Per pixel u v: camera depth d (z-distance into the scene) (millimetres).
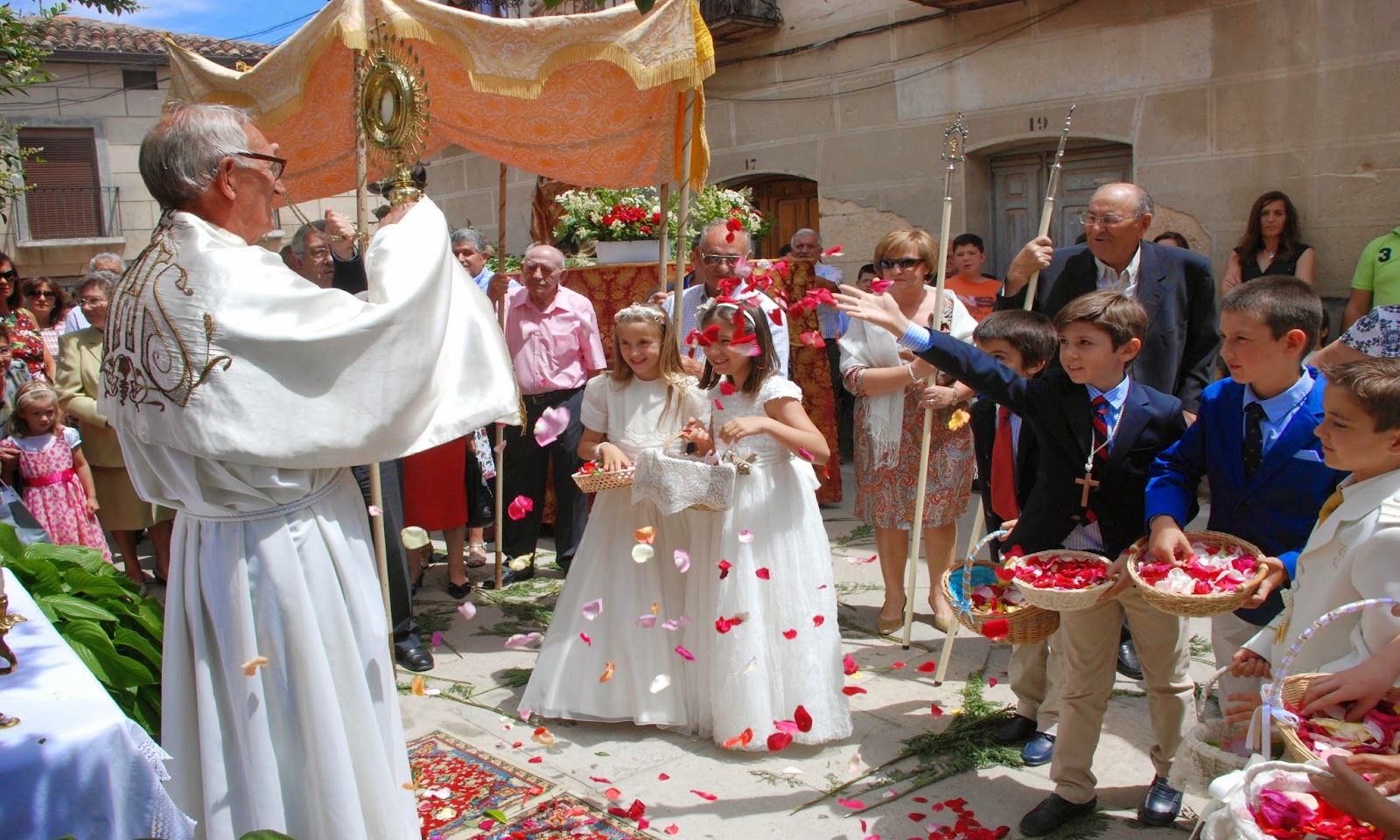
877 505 4680
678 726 3734
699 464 3385
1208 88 7551
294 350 2156
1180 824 3025
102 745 1770
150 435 2197
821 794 3266
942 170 9164
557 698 3795
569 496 5758
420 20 3986
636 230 6590
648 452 3449
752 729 3480
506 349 2650
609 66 4613
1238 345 2703
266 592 2230
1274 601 2777
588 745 3660
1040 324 3801
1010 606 3129
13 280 5934
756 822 3105
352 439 2221
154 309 2174
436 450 5379
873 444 4648
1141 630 2938
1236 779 1860
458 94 4844
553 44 4109
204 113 2287
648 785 3352
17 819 1695
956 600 3182
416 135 3484
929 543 4730
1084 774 3020
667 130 4762
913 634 4695
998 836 2963
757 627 3502
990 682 3928
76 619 2557
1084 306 2973
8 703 1848
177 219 2252
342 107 4680
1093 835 2984
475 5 10945
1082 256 4230
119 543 5887
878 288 3283
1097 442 3084
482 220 13555
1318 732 1989
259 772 2223
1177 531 2730
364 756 2320
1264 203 6906
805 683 3531
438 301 2357
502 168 5398
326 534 2320
